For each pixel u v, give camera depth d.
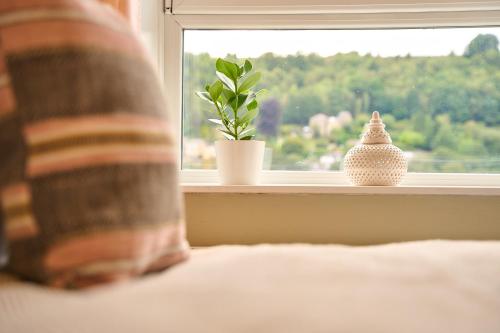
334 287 0.53
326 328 0.43
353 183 1.50
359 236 1.44
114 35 0.67
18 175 0.57
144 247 0.61
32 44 0.60
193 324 0.43
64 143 0.58
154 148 0.65
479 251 0.72
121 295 0.49
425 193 1.40
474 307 0.50
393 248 0.77
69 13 0.63
